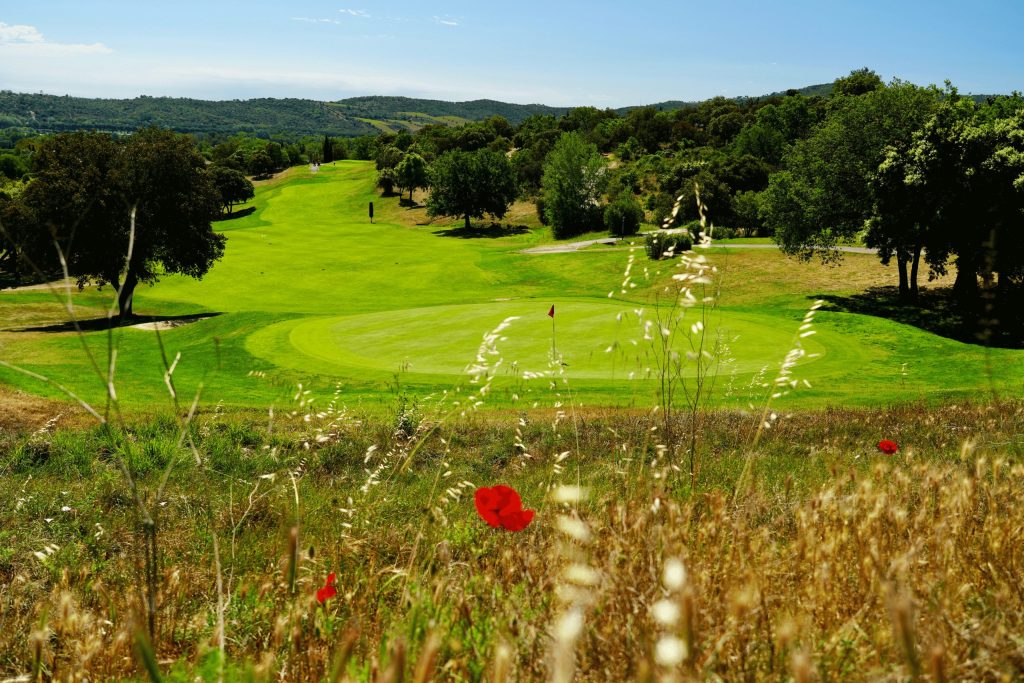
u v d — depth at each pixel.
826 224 44.81
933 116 37.88
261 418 13.63
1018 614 1.76
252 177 188.00
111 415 13.90
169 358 29.88
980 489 2.63
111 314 1.77
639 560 1.86
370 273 63.44
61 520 6.62
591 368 22.33
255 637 2.44
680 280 3.22
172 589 2.83
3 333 39.59
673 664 1.22
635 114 160.12
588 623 1.67
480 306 34.94
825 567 1.83
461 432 12.21
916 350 29.42
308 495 6.99
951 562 2.12
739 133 146.88
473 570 2.89
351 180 158.38
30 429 12.09
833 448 10.03
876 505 2.24
